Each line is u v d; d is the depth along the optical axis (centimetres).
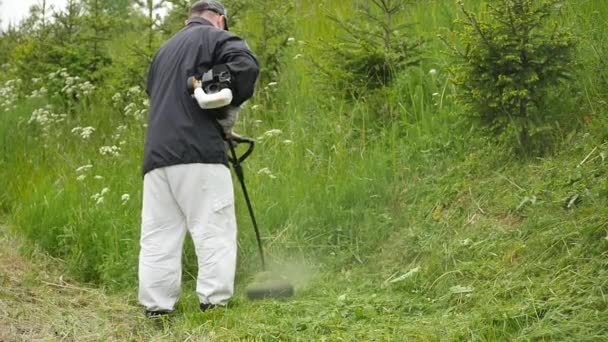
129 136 1249
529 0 900
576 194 800
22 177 1233
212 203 771
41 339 705
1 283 851
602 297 636
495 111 934
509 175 915
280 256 922
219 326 727
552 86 938
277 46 1331
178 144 764
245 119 1212
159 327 764
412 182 1011
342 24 1201
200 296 782
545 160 904
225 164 782
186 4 1231
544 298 672
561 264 706
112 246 942
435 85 1171
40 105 1467
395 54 1151
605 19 1104
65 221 1012
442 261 812
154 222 782
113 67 1452
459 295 741
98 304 827
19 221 1058
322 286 846
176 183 769
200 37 786
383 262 881
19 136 1377
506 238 805
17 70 1597
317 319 726
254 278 849
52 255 990
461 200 921
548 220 786
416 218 933
